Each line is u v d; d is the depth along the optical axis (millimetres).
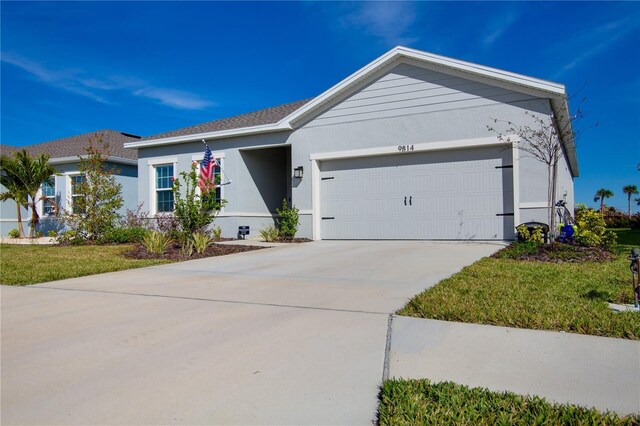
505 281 5898
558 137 11375
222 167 14953
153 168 16422
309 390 2811
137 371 3182
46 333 4164
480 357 3305
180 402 2680
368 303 5043
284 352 3504
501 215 11070
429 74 11797
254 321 4414
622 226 31438
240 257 9711
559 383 2842
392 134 12281
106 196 14500
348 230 13078
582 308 4434
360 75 12422
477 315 4277
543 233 9734
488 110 11086
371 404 2617
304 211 13602
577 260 7910
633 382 2838
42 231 19500
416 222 12109
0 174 19219
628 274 6391
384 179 12586
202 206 11516
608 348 3430
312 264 8266
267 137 14211
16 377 3125
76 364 3350
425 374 3016
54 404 2693
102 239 13969
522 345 3533
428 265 7664
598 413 2412
